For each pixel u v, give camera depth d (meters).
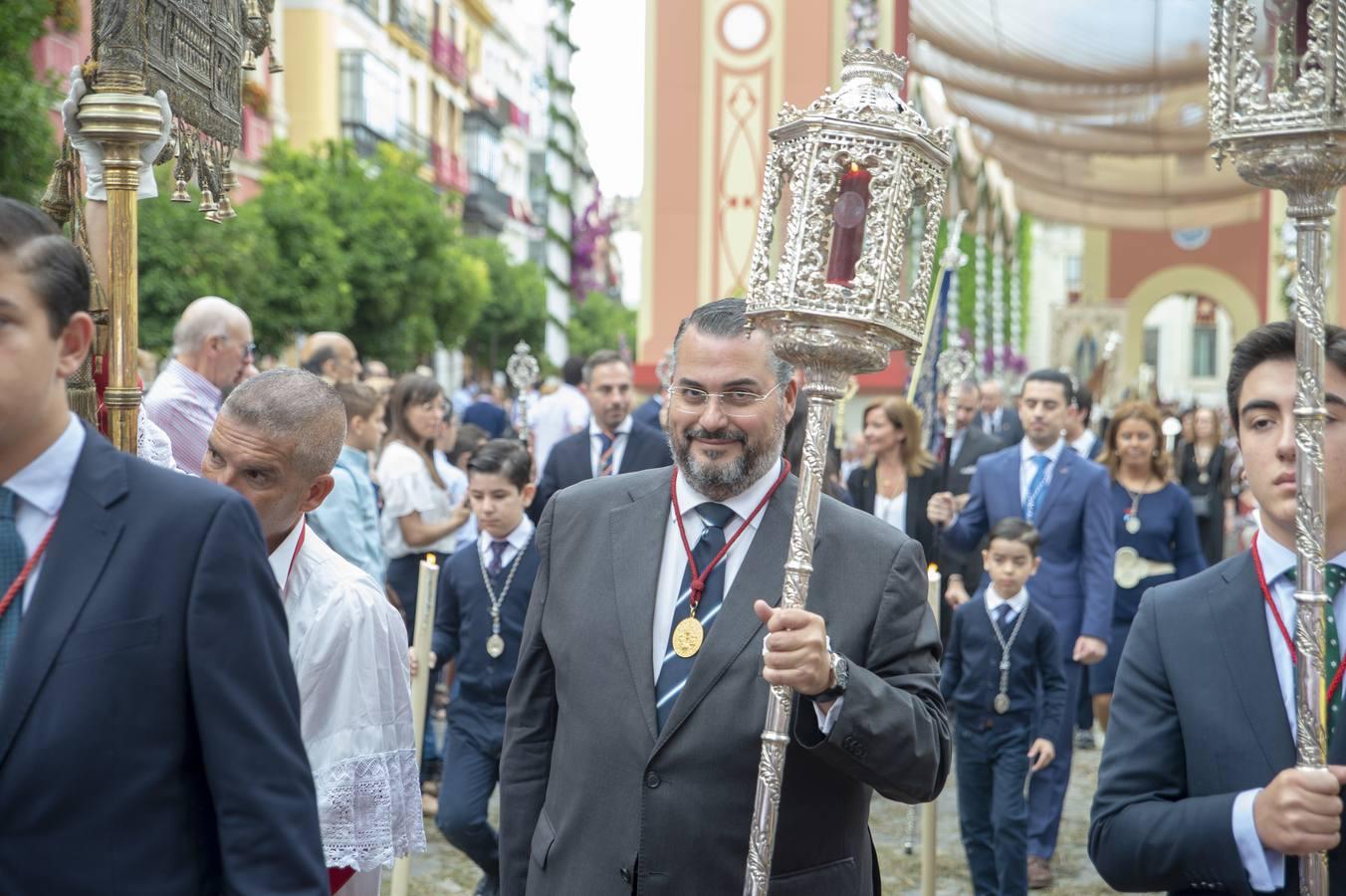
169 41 3.04
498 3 54.16
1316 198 2.18
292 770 2.01
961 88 18.33
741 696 2.69
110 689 1.89
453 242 26.06
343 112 34.19
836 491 6.63
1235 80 2.21
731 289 12.22
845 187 2.38
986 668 5.55
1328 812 2.13
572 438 7.71
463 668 5.29
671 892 2.65
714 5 12.23
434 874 6.01
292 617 3.07
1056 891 5.90
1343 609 2.40
